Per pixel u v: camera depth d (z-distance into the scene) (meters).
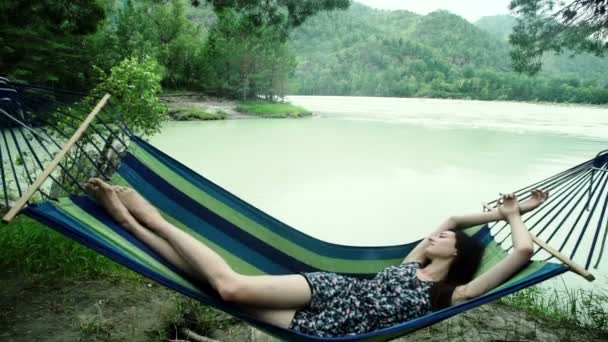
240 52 38.84
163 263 1.82
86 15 7.33
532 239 2.02
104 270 3.45
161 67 30.92
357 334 1.71
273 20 7.67
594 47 5.73
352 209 8.26
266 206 8.34
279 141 17.33
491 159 13.66
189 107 28.95
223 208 2.46
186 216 2.36
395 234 6.95
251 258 2.42
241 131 20.67
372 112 35.56
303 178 10.74
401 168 12.23
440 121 27.11
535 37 6.02
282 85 42.69
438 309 2.00
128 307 2.94
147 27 36.22
